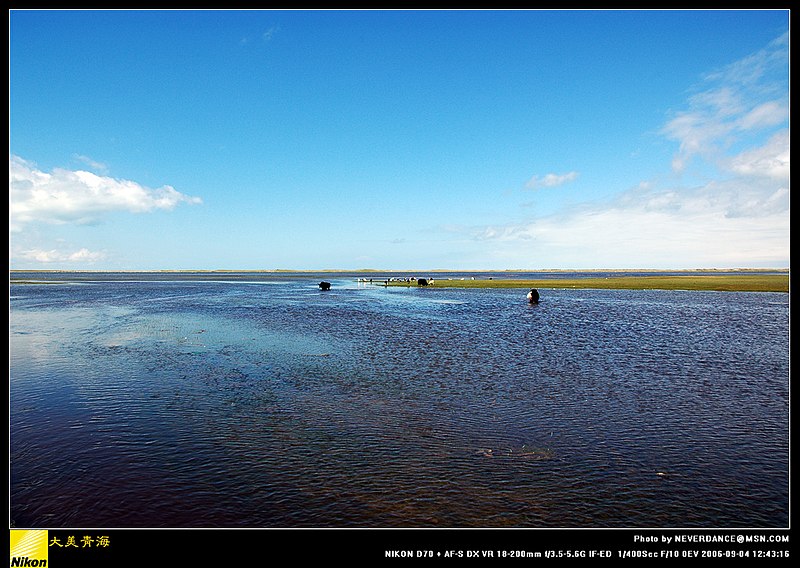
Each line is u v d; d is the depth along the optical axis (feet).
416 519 32.07
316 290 320.91
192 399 57.11
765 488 36.06
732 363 77.82
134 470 38.24
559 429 47.52
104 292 297.94
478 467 38.99
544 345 94.27
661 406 54.70
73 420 49.62
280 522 31.65
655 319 137.90
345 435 45.73
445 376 68.44
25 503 33.45
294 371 71.51
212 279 630.33
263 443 43.73
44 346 93.04
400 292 286.87
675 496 34.99
